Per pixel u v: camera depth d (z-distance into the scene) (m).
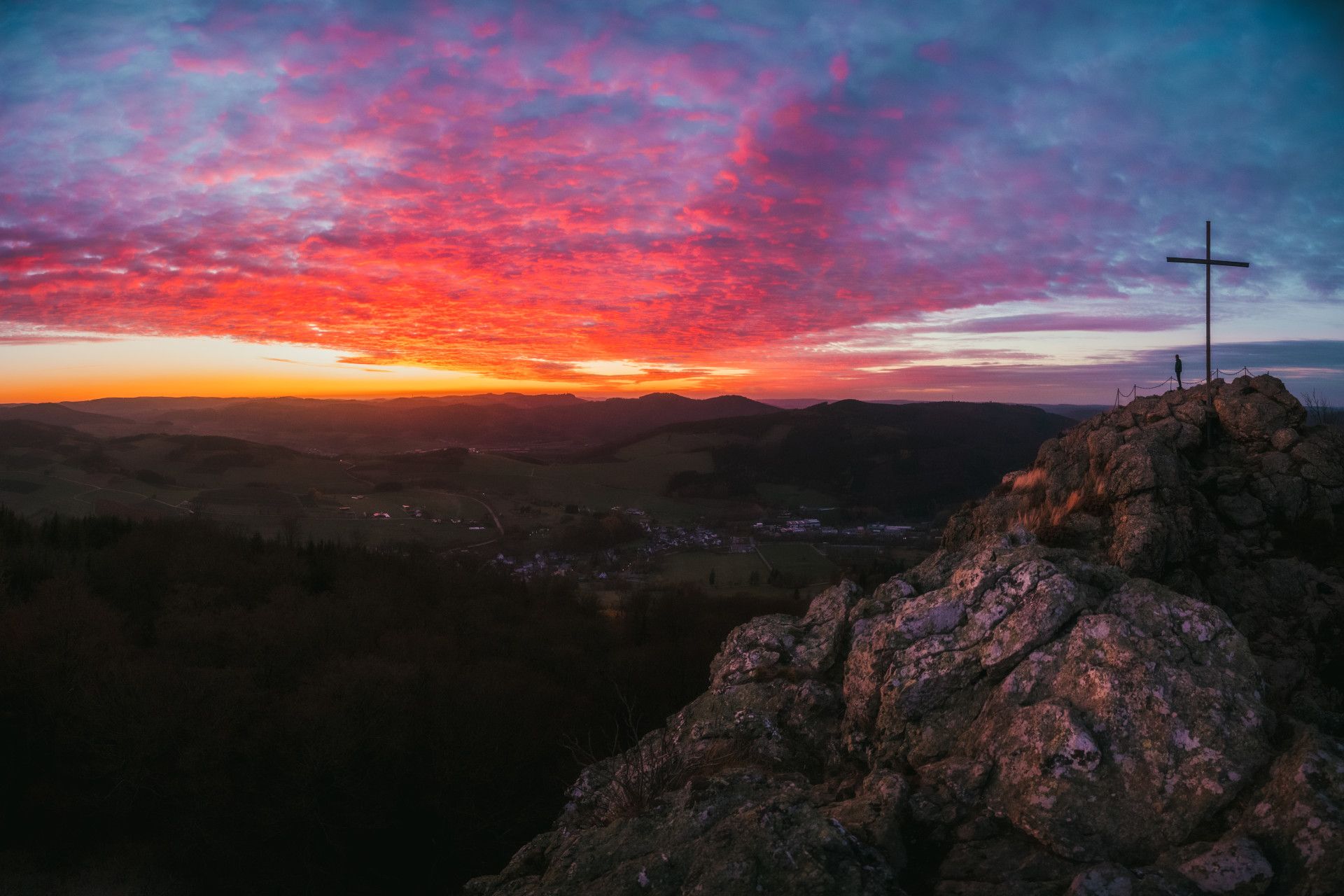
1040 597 6.41
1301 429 12.35
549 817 38.75
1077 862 4.63
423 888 36.50
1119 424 14.06
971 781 5.41
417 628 54.72
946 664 6.49
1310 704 6.33
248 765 35.22
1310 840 4.05
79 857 34.59
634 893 4.70
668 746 7.70
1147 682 5.38
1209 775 4.79
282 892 34.72
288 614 50.25
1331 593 10.16
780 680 8.27
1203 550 10.88
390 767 37.09
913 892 4.71
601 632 65.62
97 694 35.41
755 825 4.72
